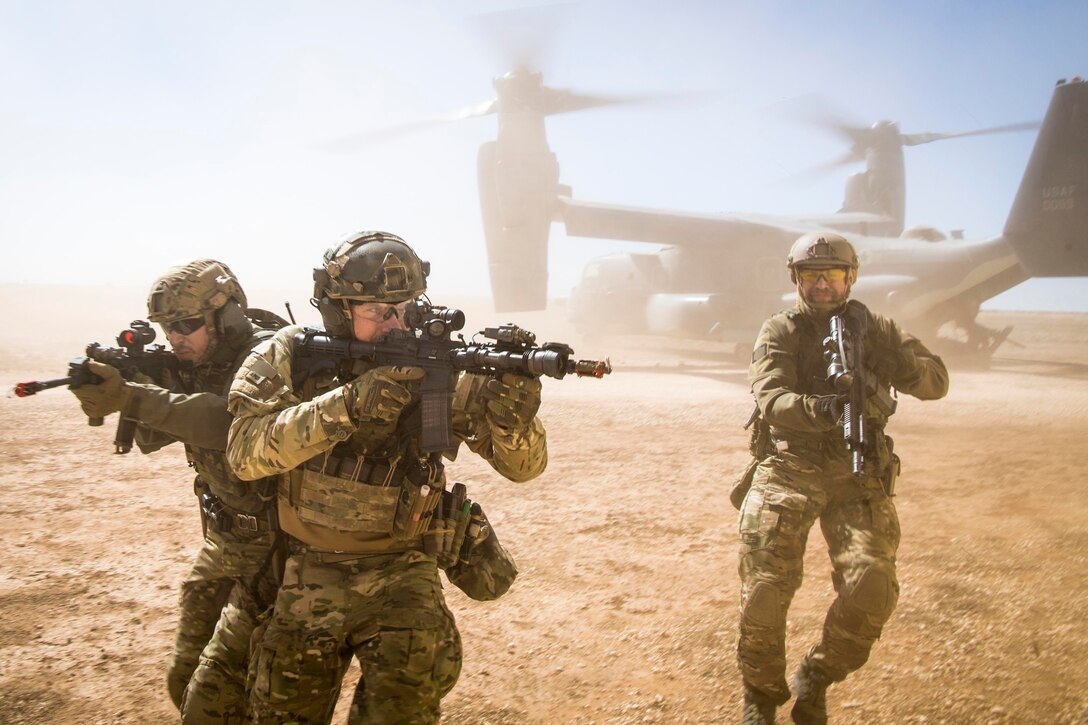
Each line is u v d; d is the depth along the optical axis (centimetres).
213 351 335
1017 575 564
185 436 312
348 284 282
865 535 367
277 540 292
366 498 276
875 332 396
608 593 552
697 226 2333
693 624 495
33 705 405
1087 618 487
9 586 550
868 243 2223
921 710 391
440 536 289
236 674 302
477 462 941
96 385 309
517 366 258
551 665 450
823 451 383
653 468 916
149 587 556
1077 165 1917
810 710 371
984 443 1053
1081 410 1321
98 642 475
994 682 415
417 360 272
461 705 408
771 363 397
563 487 832
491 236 2300
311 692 266
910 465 927
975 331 2150
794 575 369
